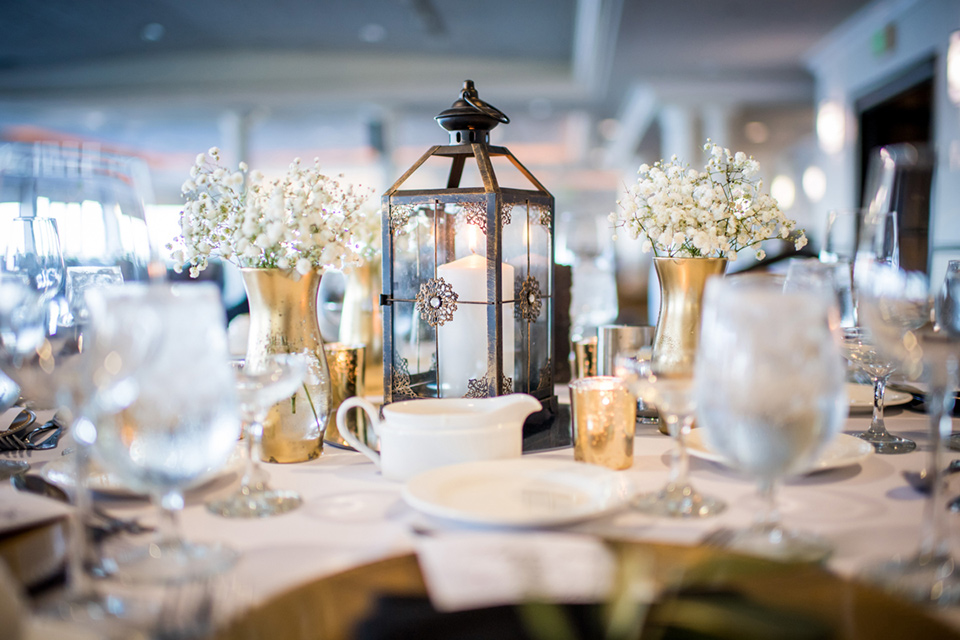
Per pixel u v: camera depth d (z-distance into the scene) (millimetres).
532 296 1104
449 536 647
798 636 475
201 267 1038
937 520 733
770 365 608
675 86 10062
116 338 609
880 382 1097
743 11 6730
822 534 697
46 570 613
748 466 640
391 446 889
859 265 1223
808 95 10109
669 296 1086
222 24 9562
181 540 672
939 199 5410
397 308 1098
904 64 6254
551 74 10883
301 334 1008
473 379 1062
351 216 1068
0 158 1442
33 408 1176
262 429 988
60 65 11492
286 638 482
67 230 1275
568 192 20203
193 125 14086
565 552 590
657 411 1203
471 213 1037
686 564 563
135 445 614
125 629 507
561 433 1126
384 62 11047
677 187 1084
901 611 507
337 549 673
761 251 1143
